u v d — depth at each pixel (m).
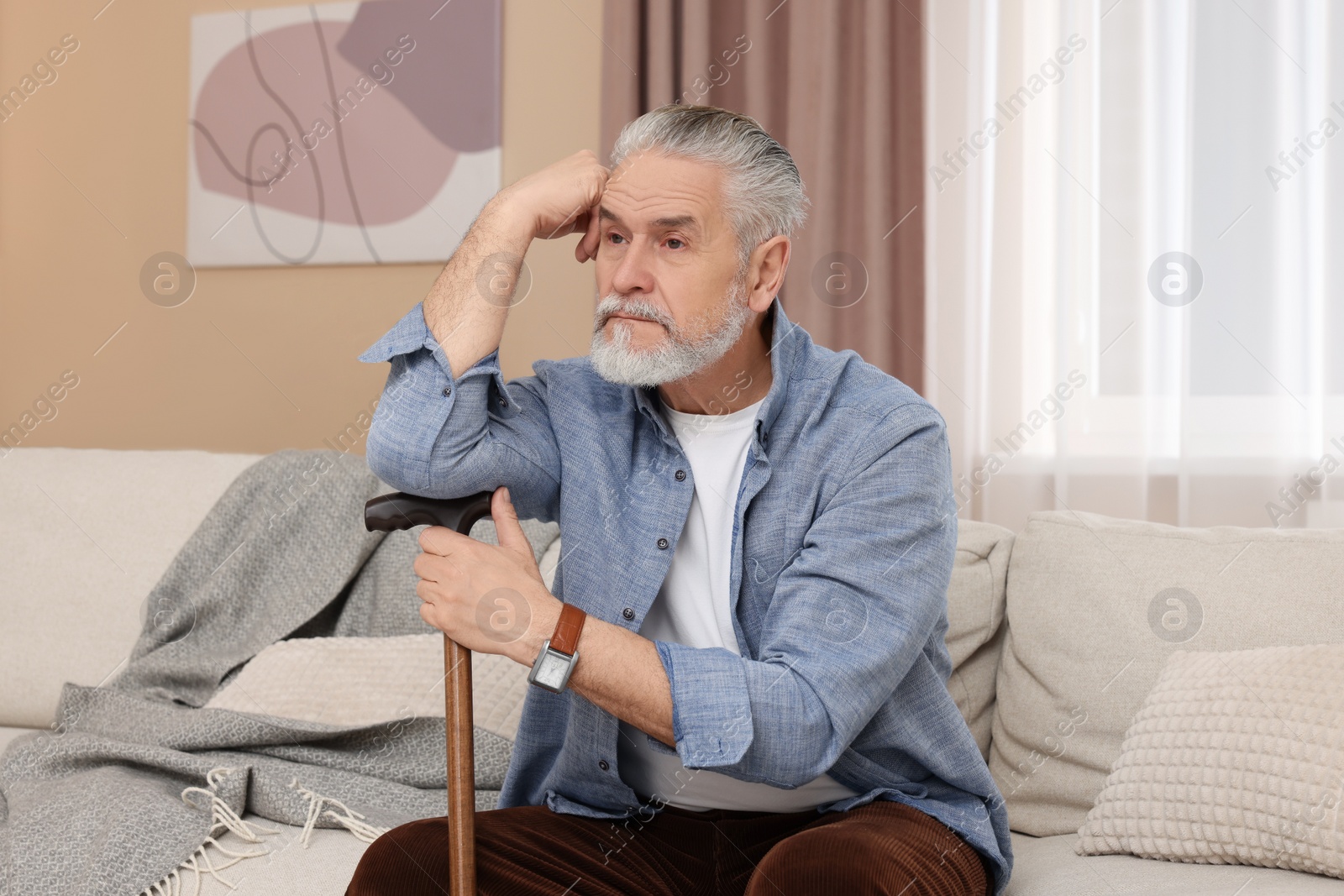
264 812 1.41
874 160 2.58
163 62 3.12
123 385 3.14
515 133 2.90
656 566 1.16
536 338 2.84
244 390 3.05
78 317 3.17
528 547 1.09
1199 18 2.39
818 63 2.64
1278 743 1.25
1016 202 2.54
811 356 1.23
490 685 1.64
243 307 3.06
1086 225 2.48
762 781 1.00
